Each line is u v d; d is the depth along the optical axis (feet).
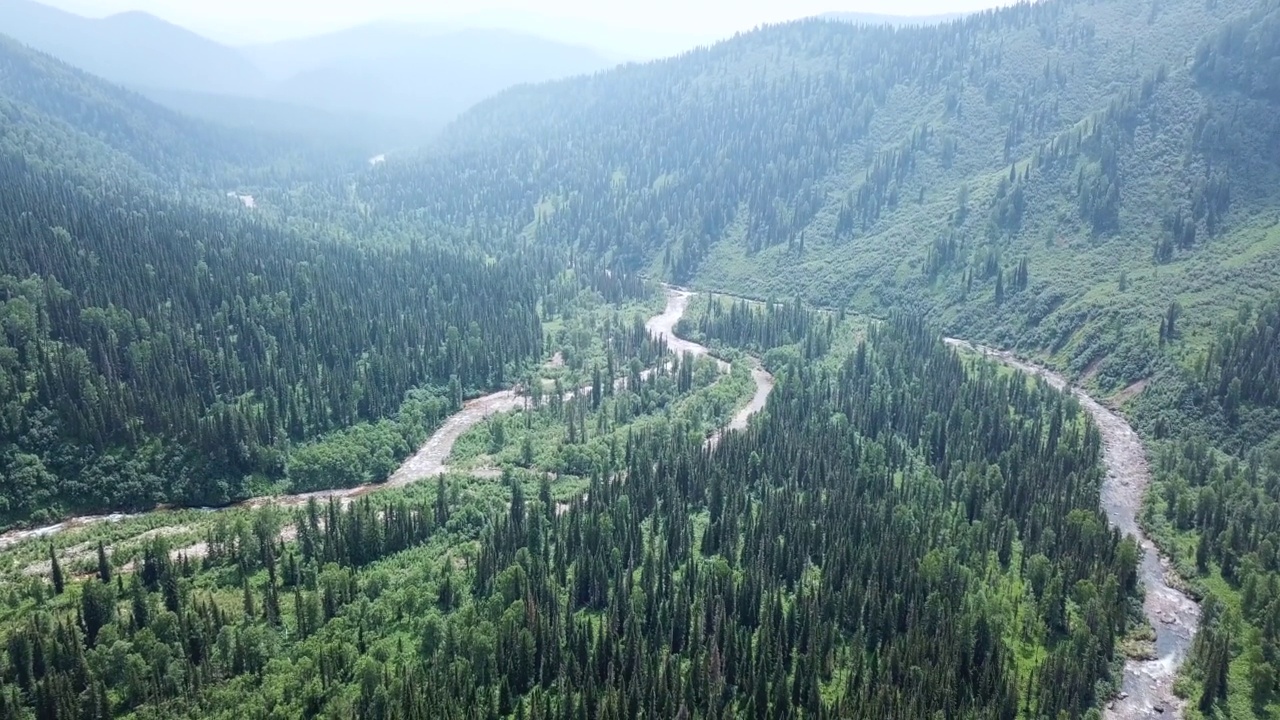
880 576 487.20
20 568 520.01
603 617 453.58
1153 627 497.46
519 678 413.18
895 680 415.03
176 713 385.29
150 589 479.00
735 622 448.24
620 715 378.32
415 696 378.32
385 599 468.75
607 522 518.78
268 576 502.38
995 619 452.76
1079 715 415.03
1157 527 599.16
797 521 537.65
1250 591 497.05
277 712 379.96
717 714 391.65
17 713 370.53
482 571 488.44
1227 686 442.91
